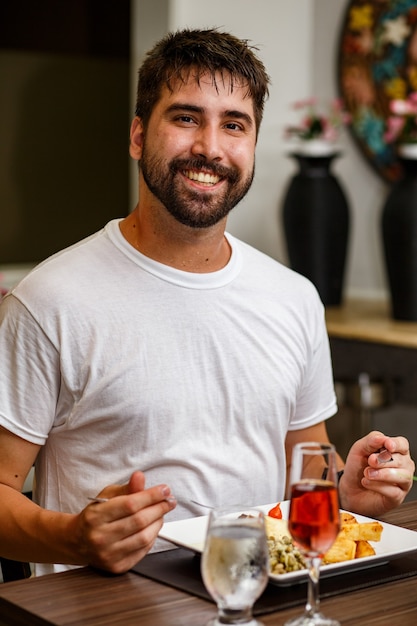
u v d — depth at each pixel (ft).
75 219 16.75
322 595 4.98
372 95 14.64
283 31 15.14
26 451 6.19
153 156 6.24
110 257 6.41
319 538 4.54
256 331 6.59
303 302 6.90
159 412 6.21
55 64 16.30
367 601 4.95
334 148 14.42
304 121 14.07
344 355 13.34
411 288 13.25
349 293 15.55
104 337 6.18
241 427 6.48
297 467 4.64
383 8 14.39
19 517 5.66
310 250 14.11
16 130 16.02
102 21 16.52
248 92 6.34
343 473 6.41
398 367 12.78
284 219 14.30
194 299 6.39
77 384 6.19
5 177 16.02
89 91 16.60
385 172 14.64
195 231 6.28
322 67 15.26
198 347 6.37
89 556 5.21
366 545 5.43
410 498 12.20
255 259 6.88
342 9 14.92
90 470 6.27
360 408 13.00
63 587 5.04
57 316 6.13
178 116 6.20
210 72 6.19
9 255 16.21
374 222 15.01
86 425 6.23
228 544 4.37
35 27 16.07
